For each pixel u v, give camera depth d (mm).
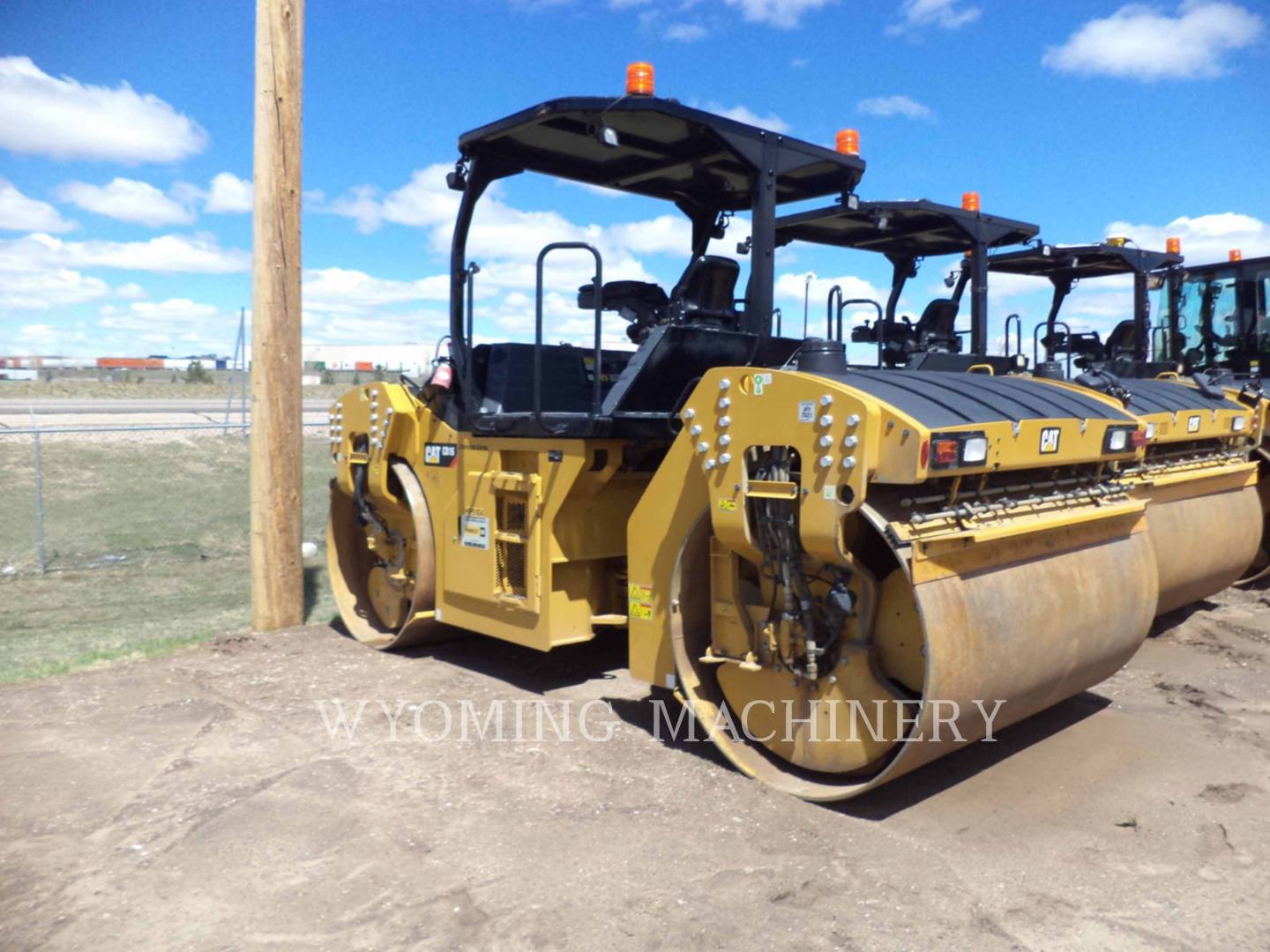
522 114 4836
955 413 3727
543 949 2889
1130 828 3656
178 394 34219
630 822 3717
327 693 5453
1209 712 4926
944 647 3457
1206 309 9375
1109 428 4316
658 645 4434
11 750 4578
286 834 3662
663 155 5199
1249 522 6656
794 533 3814
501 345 5637
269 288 6898
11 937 3000
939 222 6910
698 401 4023
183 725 4926
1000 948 2855
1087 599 4109
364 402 6426
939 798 3936
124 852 3535
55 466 14227
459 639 6621
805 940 2912
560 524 5000
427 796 3998
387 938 2961
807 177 5496
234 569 9312
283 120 6852
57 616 7473
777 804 3873
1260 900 3125
